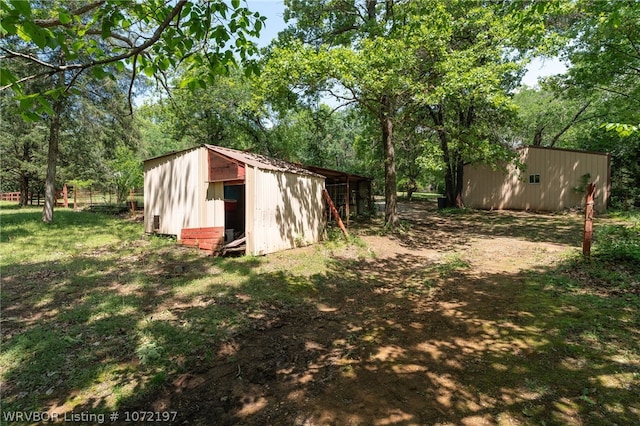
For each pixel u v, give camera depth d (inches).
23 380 121.0
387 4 462.3
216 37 106.4
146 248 358.3
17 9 60.7
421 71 413.4
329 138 1289.4
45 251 333.1
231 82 641.0
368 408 106.9
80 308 187.3
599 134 693.9
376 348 149.6
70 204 930.7
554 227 476.1
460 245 394.0
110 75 89.6
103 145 637.9
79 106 538.6
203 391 118.0
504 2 468.8
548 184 661.9
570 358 130.0
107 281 241.4
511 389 113.1
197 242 360.8
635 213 518.6
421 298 217.9
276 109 477.1
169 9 99.0
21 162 826.8
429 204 976.3
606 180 598.9
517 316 174.9
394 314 192.2
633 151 615.2
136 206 784.3
